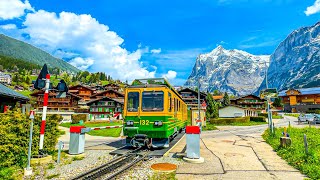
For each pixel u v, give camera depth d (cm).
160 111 1211
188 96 7006
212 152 1171
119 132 2488
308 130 2111
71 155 1086
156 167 864
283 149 1155
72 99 6706
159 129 1198
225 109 5822
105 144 1529
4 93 1599
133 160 991
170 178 724
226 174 771
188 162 947
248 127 3161
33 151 946
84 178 707
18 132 870
